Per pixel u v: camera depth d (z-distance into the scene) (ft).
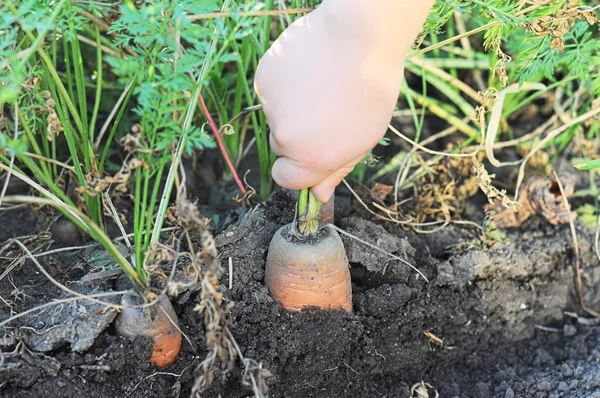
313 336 1.70
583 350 1.96
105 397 1.59
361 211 1.96
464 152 2.19
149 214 1.56
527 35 1.90
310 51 1.42
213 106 2.23
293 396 1.74
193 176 2.15
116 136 2.20
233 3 1.58
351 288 1.76
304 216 1.65
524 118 2.46
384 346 1.82
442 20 1.71
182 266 1.71
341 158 1.46
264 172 1.99
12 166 1.63
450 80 2.24
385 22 1.37
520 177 1.90
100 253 1.82
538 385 1.87
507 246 1.99
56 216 1.89
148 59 1.59
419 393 1.84
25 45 1.66
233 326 1.69
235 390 1.69
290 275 1.67
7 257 1.79
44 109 1.62
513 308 1.97
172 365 1.66
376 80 1.41
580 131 2.27
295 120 1.43
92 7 1.70
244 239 1.78
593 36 2.32
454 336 1.92
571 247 2.03
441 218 2.06
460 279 1.90
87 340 1.59
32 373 1.56
